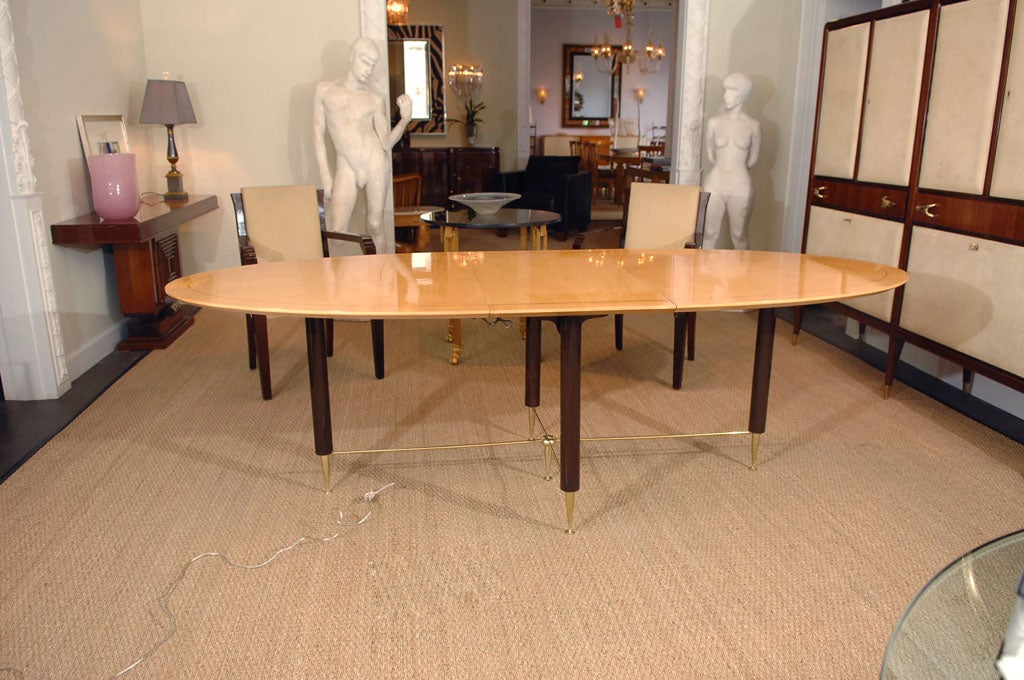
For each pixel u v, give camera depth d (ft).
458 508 8.13
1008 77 9.17
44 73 11.74
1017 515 7.93
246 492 8.48
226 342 14.34
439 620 6.33
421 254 10.00
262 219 12.14
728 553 7.27
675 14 31.30
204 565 7.11
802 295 7.58
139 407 10.98
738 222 16.28
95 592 6.70
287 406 11.00
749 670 5.74
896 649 3.81
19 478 8.78
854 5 15.71
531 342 9.41
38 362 11.09
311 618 6.36
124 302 13.57
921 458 9.28
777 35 17.19
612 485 8.61
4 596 6.64
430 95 30.35
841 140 12.76
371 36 16.40
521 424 10.30
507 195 14.56
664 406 10.96
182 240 17.07
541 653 5.93
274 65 16.58
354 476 8.84
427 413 10.70
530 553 7.29
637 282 8.18
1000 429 10.07
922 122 10.68
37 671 5.74
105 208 12.14
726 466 9.07
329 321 13.12
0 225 10.54
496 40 30.12
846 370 12.65
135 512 8.04
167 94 14.88
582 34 45.19
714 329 15.21
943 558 7.17
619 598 6.61
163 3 16.06
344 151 15.55
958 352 10.09
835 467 9.04
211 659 5.88
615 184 37.29
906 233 11.10
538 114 46.01
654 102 46.34
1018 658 3.40
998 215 9.40
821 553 7.27
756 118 17.63
